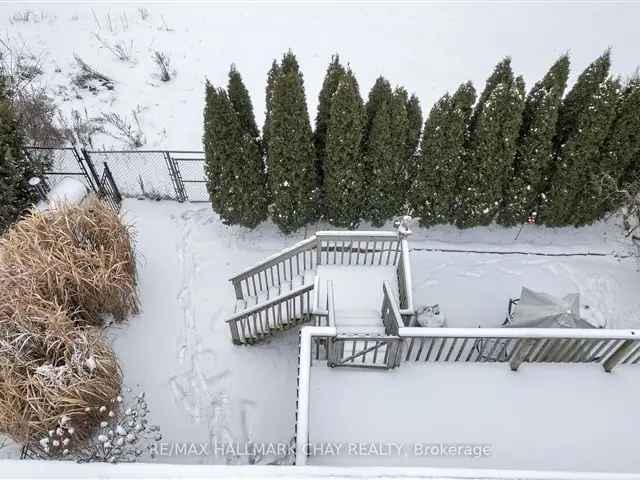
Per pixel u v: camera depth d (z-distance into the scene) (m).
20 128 10.04
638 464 5.93
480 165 8.98
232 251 10.14
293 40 14.29
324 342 6.99
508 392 6.57
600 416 6.35
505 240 10.40
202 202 10.97
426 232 10.46
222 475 4.52
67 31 14.20
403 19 14.93
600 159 9.09
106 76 13.15
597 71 8.66
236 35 14.38
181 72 13.41
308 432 6.11
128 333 8.76
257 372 8.48
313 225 10.50
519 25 14.70
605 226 10.58
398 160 9.13
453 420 6.29
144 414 6.99
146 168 11.38
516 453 6.00
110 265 7.91
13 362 6.64
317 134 9.30
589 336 6.21
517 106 8.23
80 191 9.87
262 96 12.93
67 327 7.08
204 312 9.16
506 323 8.64
